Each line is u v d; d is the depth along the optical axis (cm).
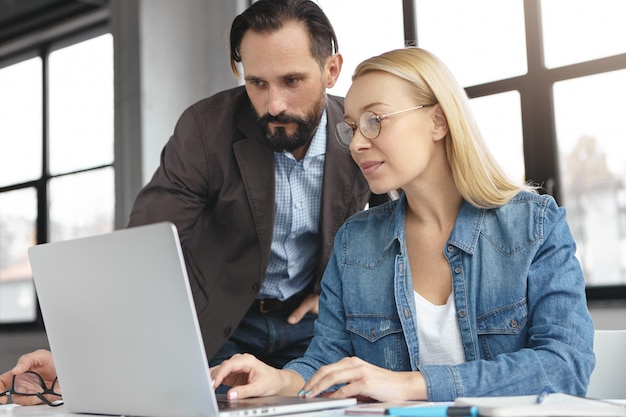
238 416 108
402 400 126
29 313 569
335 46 195
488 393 128
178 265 107
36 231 562
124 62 451
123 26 454
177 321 109
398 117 145
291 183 207
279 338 213
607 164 337
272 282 213
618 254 336
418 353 153
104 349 121
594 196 340
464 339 150
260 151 204
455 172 149
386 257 161
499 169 153
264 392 136
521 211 150
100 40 534
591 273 343
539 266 146
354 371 125
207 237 212
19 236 575
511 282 147
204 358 107
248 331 214
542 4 349
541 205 150
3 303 583
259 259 205
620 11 330
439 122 149
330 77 196
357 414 109
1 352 575
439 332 152
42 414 132
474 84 366
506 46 357
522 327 146
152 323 112
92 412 128
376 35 395
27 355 153
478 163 148
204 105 211
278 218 207
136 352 116
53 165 557
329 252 208
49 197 557
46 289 130
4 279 582
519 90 352
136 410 119
